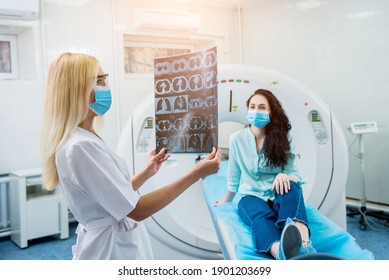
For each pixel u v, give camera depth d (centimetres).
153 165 142
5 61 351
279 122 183
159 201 110
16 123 330
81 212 110
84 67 109
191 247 214
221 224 164
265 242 141
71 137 107
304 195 204
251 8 449
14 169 331
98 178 102
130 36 407
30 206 302
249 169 181
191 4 431
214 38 450
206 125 133
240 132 186
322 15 388
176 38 439
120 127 384
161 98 144
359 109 370
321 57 393
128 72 412
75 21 355
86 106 109
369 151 370
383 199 363
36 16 316
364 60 362
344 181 210
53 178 111
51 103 108
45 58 339
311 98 203
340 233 153
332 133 206
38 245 309
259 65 448
